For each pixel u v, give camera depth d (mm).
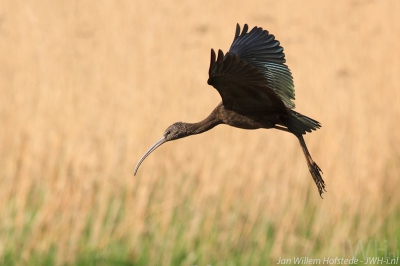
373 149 16766
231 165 15109
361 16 28984
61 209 13305
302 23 26781
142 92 18469
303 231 14461
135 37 23266
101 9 26500
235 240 13625
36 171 14594
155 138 16188
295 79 20688
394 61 23328
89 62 20641
